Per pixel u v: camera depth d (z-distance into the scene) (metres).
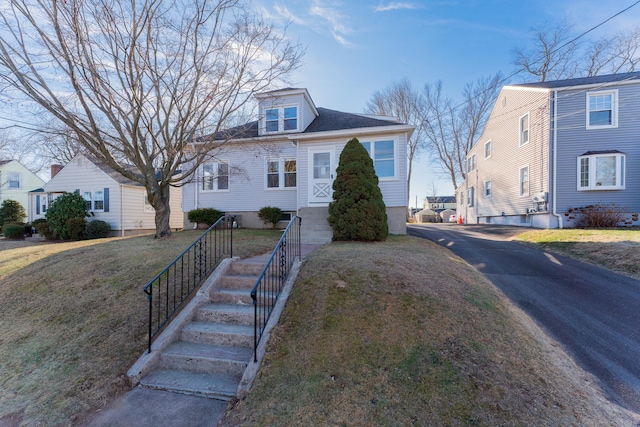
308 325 3.51
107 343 3.69
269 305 4.15
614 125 11.55
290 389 2.72
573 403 2.50
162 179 8.72
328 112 14.62
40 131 7.29
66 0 6.35
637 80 11.29
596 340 3.55
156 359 3.38
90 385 3.06
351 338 3.26
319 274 4.65
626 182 11.37
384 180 10.12
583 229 10.49
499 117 16.61
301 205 10.73
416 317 3.58
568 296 4.84
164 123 8.20
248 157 12.62
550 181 12.09
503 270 6.26
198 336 3.71
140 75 7.20
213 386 3.03
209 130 9.83
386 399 2.53
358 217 8.12
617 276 5.69
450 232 12.74
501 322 3.71
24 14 6.23
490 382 2.68
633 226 10.66
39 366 3.40
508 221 15.77
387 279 4.43
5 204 19.56
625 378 2.87
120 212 14.87
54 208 14.15
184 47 7.60
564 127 12.01
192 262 5.79
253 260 5.66
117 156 10.32
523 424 2.26
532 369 2.89
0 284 5.70
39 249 8.28
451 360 2.93
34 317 4.43
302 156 10.81
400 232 10.02
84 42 6.79
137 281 5.13
